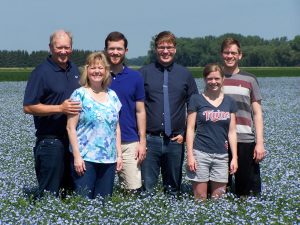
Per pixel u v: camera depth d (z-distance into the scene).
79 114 4.88
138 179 5.42
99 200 4.89
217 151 5.21
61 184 5.31
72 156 4.97
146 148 5.48
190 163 5.22
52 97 5.01
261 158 5.29
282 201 5.05
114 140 4.99
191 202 4.98
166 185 5.59
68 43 4.96
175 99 5.43
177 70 5.47
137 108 5.35
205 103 5.22
